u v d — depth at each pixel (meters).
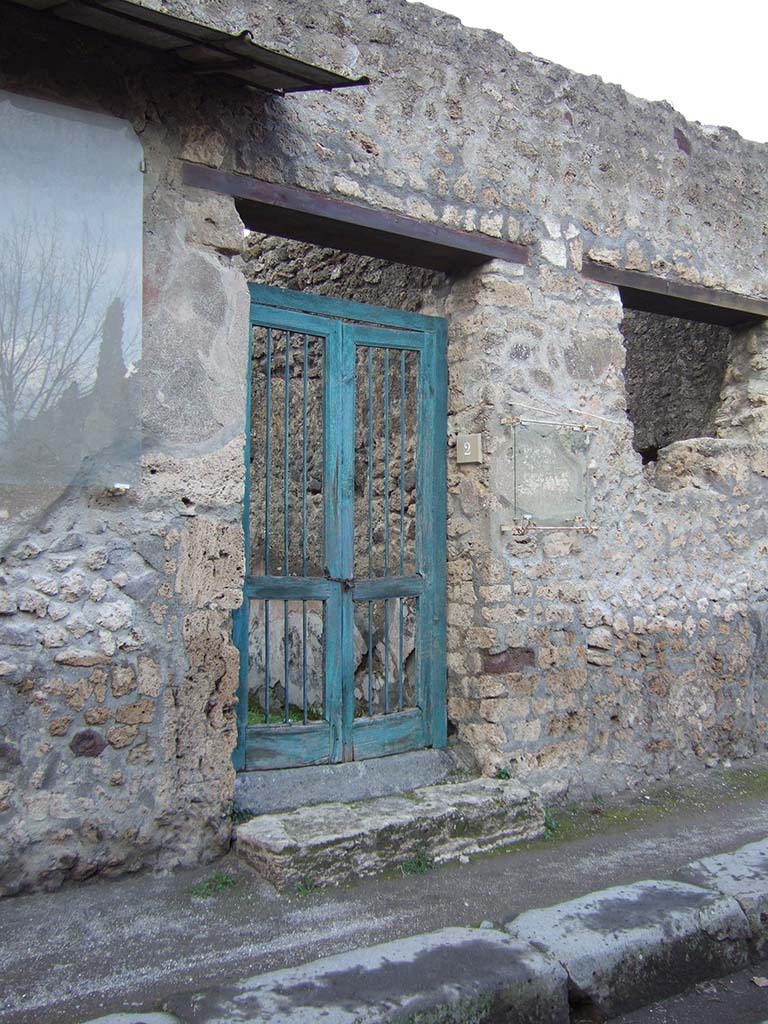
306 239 4.57
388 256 4.82
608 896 3.65
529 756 4.83
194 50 3.62
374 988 2.89
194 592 3.82
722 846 4.46
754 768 5.75
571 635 5.03
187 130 3.87
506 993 2.99
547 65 5.11
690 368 6.83
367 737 4.62
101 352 3.62
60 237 3.54
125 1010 2.83
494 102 4.88
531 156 5.01
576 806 4.90
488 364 4.79
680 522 5.62
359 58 4.41
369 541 4.65
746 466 6.04
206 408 3.89
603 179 5.33
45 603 3.50
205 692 3.84
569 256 5.15
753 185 6.14
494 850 4.26
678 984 3.41
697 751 5.59
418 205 4.55
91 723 3.59
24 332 3.46
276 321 4.40
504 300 4.86
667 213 5.64
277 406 6.09
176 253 3.84
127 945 3.22
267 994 2.84
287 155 4.14
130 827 3.66
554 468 5.02
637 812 4.91
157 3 3.74
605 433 5.27
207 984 2.99
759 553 6.06
